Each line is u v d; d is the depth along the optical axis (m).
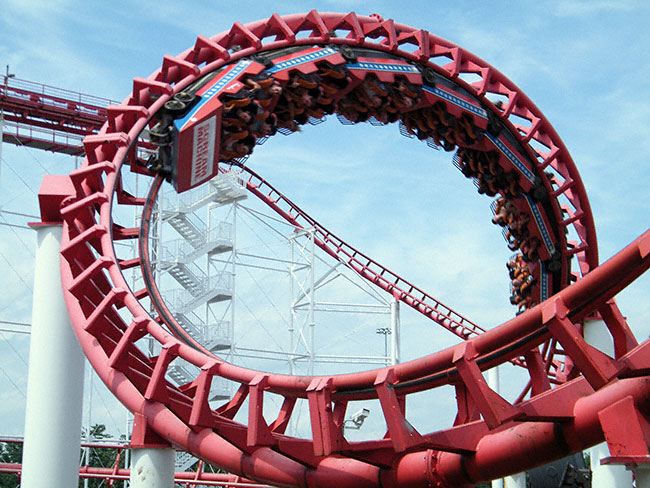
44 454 22.25
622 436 13.59
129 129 25.44
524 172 32.16
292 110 28.00
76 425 22.83
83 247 22.91
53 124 46.47
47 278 23.41
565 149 32.09
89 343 21.81
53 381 22.73
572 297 13.77
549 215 33.22
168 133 24.62
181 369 45.28
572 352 13.65
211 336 47.56
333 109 29.17
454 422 17.09
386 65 29.06
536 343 15.79
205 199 49.75
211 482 33.75
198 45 26.55
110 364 20.75
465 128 30.86
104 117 46.94
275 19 27.88
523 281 34.84
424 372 15.58
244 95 25.58
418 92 29.58
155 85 24.89
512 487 31.12
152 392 20.08
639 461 13.23
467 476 16.23
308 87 27.42
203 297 48.12
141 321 20.53
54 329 23.08
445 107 30.33
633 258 12.78
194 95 24.91
